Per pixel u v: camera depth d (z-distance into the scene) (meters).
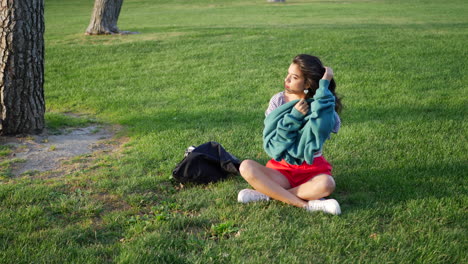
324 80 3.42
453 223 3.43
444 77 8.63
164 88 8.73
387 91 7.80
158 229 3.37
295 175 3.78
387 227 3.38
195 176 4.25
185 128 6.17
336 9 28.52
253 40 13.27
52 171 4.74
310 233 3.27
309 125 3.40
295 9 29.61
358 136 5.57
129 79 9.52
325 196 3.73
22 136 5.86
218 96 7.94
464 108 6.62
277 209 3.65
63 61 11.48
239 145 5.40
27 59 5.71
